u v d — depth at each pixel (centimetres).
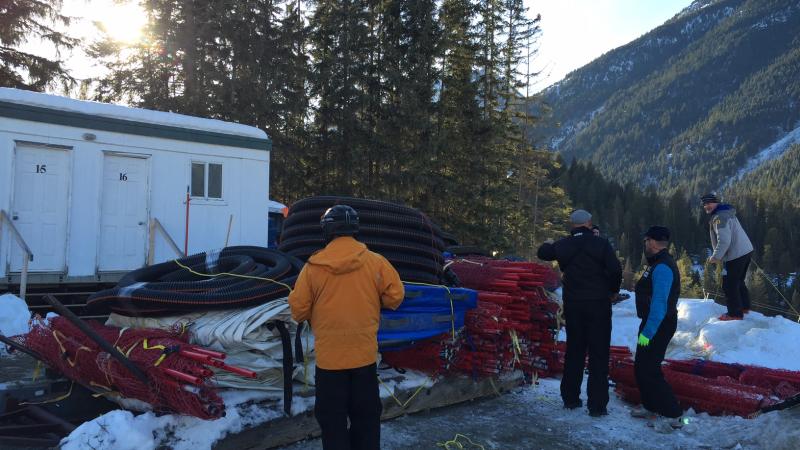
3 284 840
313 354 427
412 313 464
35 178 871
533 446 438
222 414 351
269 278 444
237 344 398
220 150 1059
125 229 955
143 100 2147
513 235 3400
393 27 2720
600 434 470
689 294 6431
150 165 977
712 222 815
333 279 313
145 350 370
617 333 902
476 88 3041
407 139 2636
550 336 625
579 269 523
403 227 518
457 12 3089
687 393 535
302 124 2544
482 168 2883
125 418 346
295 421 404
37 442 392
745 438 443
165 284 438
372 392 320
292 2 2733
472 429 470
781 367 714
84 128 910
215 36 2233
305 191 2567
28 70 2191
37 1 2172
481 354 521
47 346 457
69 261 898
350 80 2578
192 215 1026
